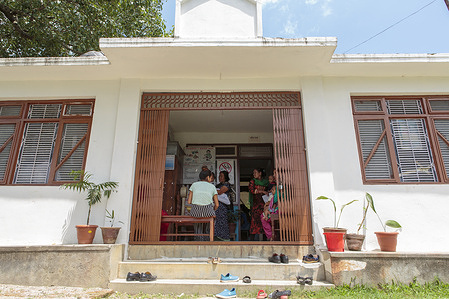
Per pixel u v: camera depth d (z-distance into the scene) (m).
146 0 9.09
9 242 4.50
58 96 5.18
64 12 7.40
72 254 3.78
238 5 4.82
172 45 4.30
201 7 4.80
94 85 5.21
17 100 5.30
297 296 3.43
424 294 3.28
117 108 5.03
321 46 4.29
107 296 3.43
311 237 4.42
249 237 7.11
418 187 4.64
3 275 3.73
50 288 3.54
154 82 5.13
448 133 5.01
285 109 5.01
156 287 3.62
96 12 7.82
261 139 7.66
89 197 4.38
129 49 4.36
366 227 4.46
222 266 3.93
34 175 4.97
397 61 4.67
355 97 5.16
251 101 5.13
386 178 4.77
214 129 7.46
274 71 4.98
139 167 4.75
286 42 4.29
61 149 5.07
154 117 5.00
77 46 8.05
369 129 5.02
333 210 4.45
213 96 5.19
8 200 4.70
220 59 4.62
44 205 4.67
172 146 6.51
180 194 6.55
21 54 8.63
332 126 4.91
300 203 4.55
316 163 4.64
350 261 3.65
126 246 4.35
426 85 5.11
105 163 4.79
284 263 4.03
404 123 5.06
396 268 3.64
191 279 3.89
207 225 5.43
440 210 4.54
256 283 3.64
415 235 4.43
